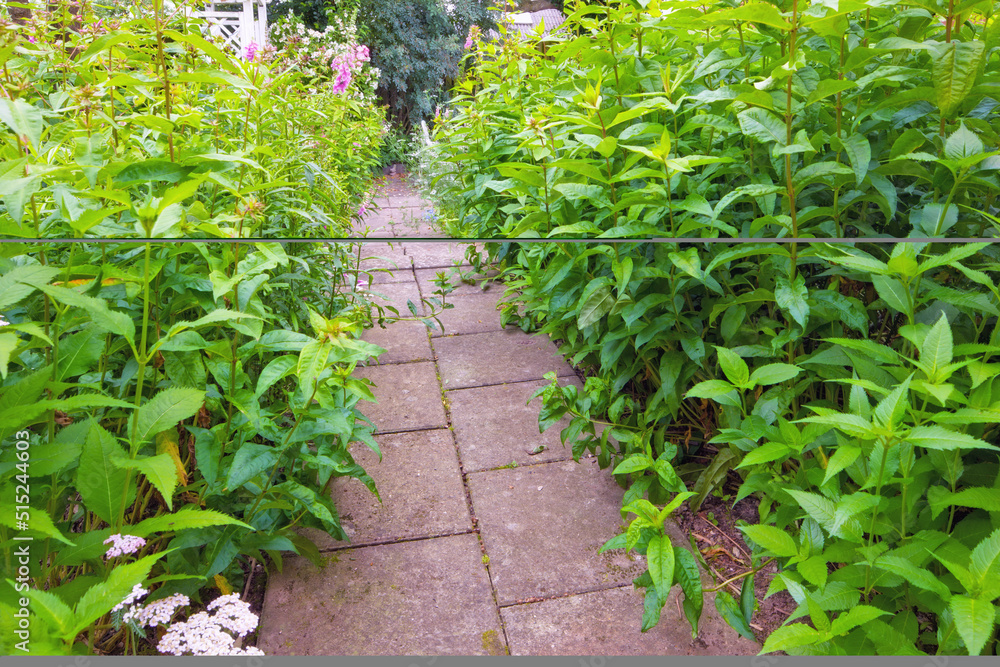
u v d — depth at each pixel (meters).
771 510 1.78
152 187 1.61
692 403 2.09
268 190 2.02
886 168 1.44
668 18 1.79
